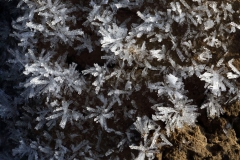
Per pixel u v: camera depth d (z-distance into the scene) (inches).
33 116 14.5
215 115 13.5
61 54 14.1
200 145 13.4
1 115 14.6
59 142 14.1
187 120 13.4
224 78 13.4
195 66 13.5
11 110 14.7
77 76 13.9
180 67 13.5
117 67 13.7
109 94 13.6
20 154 14.8
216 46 13.5
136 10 13.8
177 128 13.5
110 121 13.9
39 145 14.3
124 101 13.8
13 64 14.7
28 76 14.4
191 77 13.6
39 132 14.5
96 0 13.8
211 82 13.3
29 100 14.5
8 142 15.2
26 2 13.8
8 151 15.2
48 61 14.0
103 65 14.0
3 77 15.0
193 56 13.5
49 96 14.0
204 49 13.5
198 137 13.4
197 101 13.6
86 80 14.0
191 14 13.4
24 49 14.1
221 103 13.5
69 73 13.8
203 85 13.6
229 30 13.4
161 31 13.6
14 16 15.1
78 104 14.0
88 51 14.1
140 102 13.8
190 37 13.5
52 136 14.3
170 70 13.6
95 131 14.1
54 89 13.9
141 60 13.6
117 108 13.9
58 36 14.0
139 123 13.4
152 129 13.5
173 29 13.6
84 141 14.1
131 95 13.8
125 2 13.6
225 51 13.4
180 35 13.6
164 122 13.5
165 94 13.5
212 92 13.3
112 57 13.6
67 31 13.7
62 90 14.0
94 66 13.9
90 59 14.1
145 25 13.5
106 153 13.7
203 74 13.3
